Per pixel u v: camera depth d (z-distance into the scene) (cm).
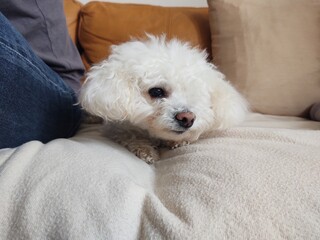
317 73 117
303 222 47
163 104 86
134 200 51
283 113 120
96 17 136
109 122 95
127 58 88
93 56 135
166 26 134
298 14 119
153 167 78
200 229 46
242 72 119
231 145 71
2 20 67
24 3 87
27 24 89
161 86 89
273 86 118
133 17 135
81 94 86
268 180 54
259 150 66
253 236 46
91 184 53
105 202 50
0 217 49
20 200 51
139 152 84
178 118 83
